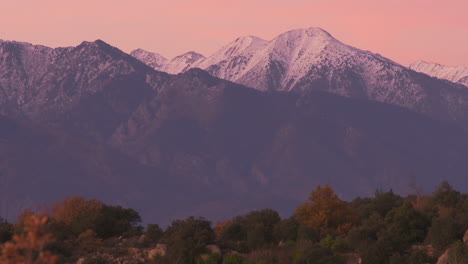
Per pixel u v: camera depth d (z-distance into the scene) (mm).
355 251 153750
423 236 159250
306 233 167875
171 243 157625
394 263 139625
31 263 44812
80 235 174000
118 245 170125
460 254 133125
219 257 148750
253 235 160750
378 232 158500
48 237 45469
